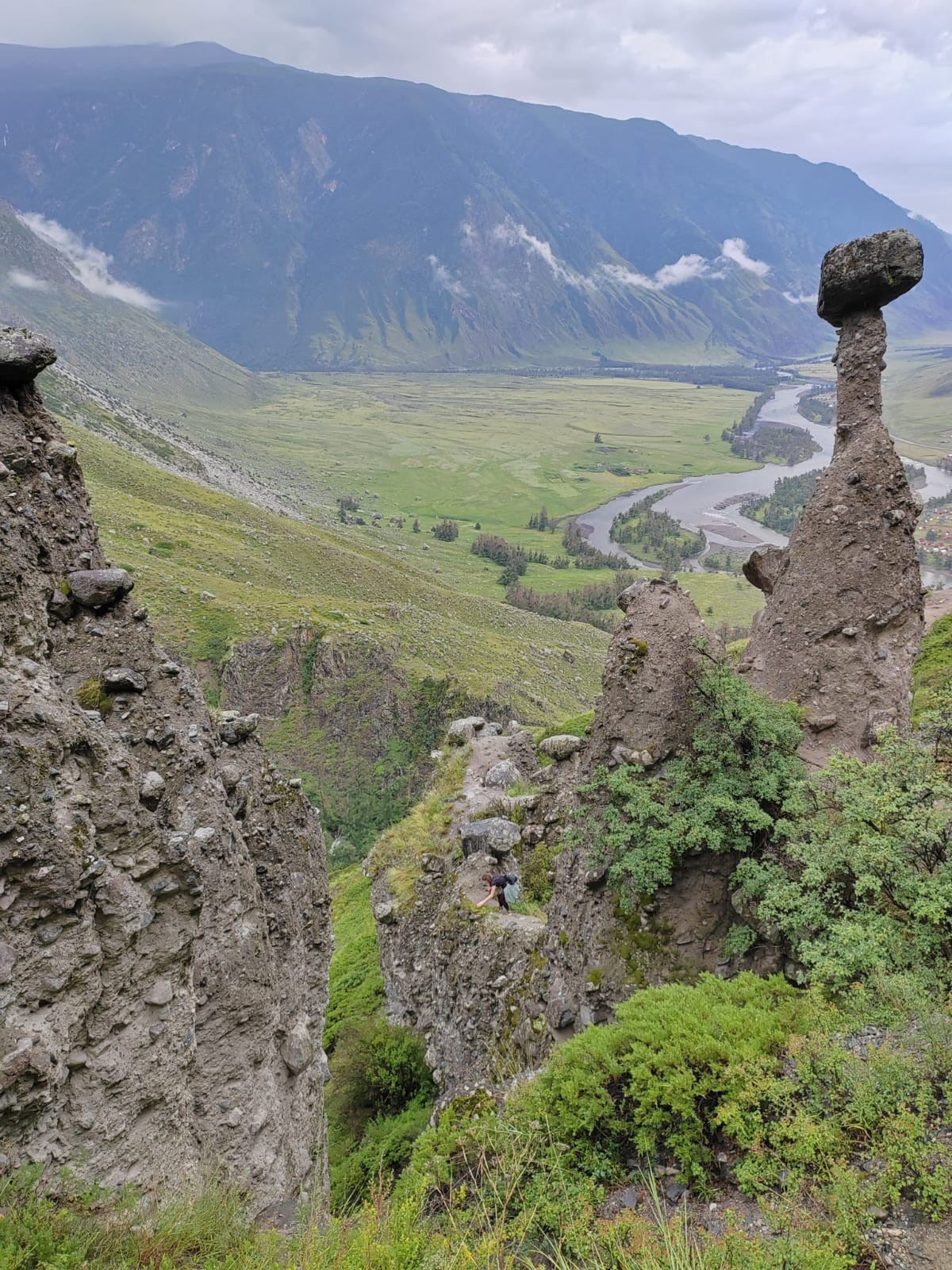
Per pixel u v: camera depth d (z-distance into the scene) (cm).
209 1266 718
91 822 790
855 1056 902
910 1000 911
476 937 1903
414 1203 871
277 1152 1043
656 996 1151
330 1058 2250
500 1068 1567
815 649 1830
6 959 699
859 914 1080
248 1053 1021
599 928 1413
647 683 1502
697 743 1426
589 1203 888
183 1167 856
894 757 1218
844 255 1864
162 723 978
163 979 845
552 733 4578
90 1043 775
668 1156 934
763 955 1287
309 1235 800
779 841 1348
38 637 873
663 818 1373
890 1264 710
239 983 1016
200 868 973
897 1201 769
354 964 2928
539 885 2136
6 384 919
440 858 2359
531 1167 969
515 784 2667
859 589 1822
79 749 806
